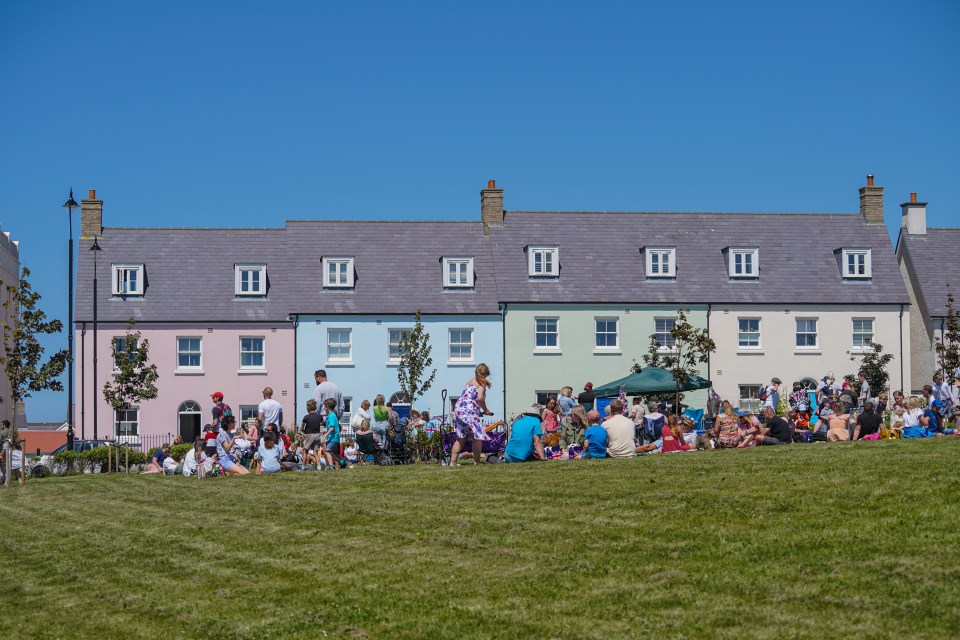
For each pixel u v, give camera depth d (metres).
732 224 56.31
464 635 9.83
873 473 14.84
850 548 11.12
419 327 48.84
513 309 52.22
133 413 50.75
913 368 56.16
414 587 11.67
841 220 56.88
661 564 11.41
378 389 51.81
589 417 22.05
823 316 53.44
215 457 25.56
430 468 20.86
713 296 53.12
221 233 54.53
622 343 52.53
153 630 11.29
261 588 12.45
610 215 56.25
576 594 10.67
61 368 33.72
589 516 14.07
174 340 51.19
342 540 14.54
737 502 13.83
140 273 52.00
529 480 17.47
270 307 52.22
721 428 24.41
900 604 9.38
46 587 13.86
